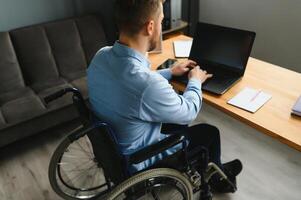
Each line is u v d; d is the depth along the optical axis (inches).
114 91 44.1
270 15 105.2
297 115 51.8
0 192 77.7
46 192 76.8
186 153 52.9
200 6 129.0
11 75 94.2
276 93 58.1
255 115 52.9
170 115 46.2
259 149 84.4
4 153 90.1
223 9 120.1
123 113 44.7
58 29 100.3
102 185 69.3
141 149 48.2
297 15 97.6
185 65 64.2
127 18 42.6
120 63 43.9
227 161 80.0
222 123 96.1
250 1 108.7
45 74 99.0
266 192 71.6
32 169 84.1
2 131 81.3
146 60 47.1
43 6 104.5
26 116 82.7
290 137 47.6
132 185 50.3
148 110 44.3
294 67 107.4
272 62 113.3
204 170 57.7
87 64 106.0
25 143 93.7
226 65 64.6
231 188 70.2
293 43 103.3
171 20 108.3
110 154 49.7
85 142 85.2
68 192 69.0
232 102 56.4
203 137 60.4
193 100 50.6
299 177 74.9
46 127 88.6
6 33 93.7
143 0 42.0
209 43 66.8
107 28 119.1
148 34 44.8
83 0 110.2
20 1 99.5
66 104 87.4
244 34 61.3
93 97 48.6
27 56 96.1
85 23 104.5
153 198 65.4
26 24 104.3
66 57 101.7
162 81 44.3
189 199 59.4
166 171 51.6
